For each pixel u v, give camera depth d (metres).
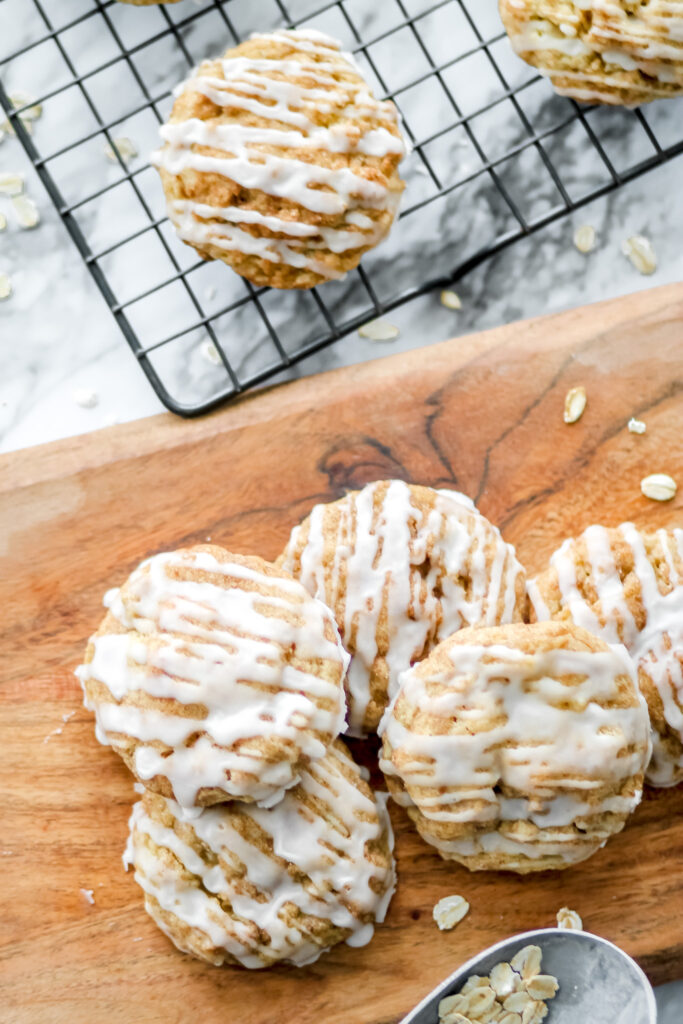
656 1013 0.73
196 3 0.78
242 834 0.72
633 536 0.74
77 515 0.75
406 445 0.75
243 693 0.70
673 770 0.74
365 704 0.73
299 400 0.75
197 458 0.75
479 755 0.71
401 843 0.74
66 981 0.74
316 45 0.74
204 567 0.72
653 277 0.78
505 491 0.75
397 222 0.78
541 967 0.73
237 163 0.73
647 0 0.73
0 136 0.78
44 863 0.74
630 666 0.72
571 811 0.71
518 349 0.76
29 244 0.78
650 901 0.74
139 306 0.78
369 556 0.73
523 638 0.71
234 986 0.74
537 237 0.78
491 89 0.78
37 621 0.75
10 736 0.74
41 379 0.78
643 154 0.78
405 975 0.74
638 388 0.76
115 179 0.78
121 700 0.71
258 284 0.75
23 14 0.78
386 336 0.77
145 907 0.74
